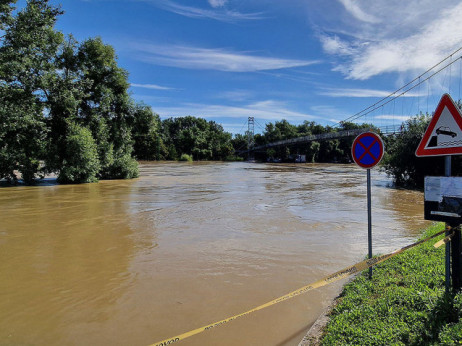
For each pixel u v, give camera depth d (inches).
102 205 541.6
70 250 285.9
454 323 124.6
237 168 2110.0
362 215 453.1
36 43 869.2
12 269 239.5
